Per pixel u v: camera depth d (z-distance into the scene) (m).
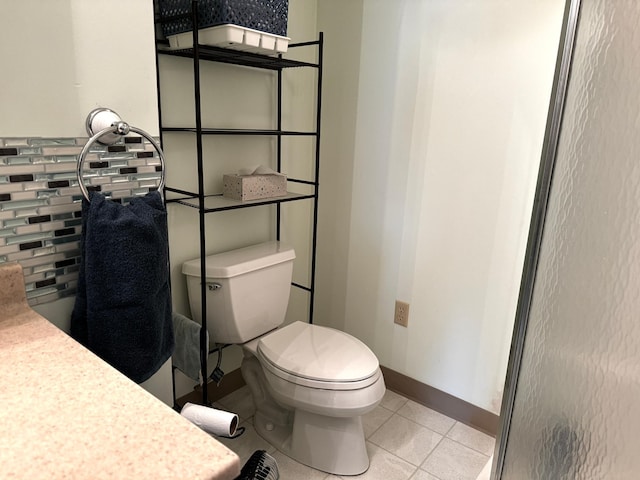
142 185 1.24
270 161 1.96
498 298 1.73
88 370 0.78
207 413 0.91
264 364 1.61
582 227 0.84
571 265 0.87
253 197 1.68
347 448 1.62
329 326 2.30
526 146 1.57
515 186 1.62
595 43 0.79
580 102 0.82
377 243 2.04
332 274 2.23
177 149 1.59
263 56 1.57
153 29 1.19
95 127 1.09
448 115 1.73
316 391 1.49
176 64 1.54
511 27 1.54
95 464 0.56
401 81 1.83
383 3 1.81
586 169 0.82
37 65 0.99
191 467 0.56
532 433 1.00
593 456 0.87
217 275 1.61
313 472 1.63
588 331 0.85
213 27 1.36
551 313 0.93
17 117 0.98
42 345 0.86
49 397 0.70
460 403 1.92
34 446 0.59
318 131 1.81
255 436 1.80
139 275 1.05
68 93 1.05
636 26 0.72
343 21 1.94
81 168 1.03
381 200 1.99
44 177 1.04
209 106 1.67
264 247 1.88
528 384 1.01
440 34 1.69
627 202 0.76
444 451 1.75
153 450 0.59
